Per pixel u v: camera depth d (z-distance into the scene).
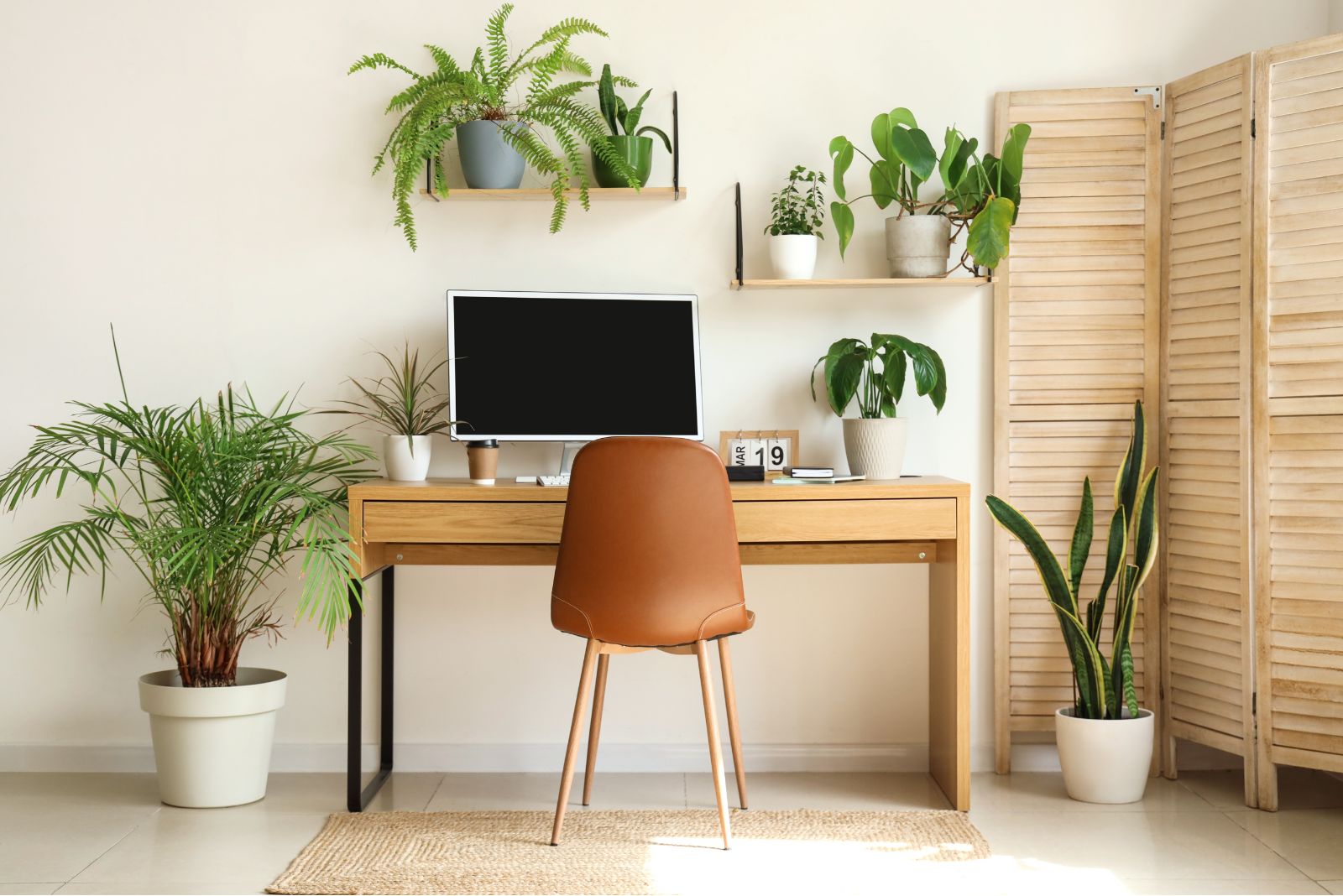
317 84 3.00
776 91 3.02
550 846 2.43
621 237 3.03
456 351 2.88
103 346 3.01
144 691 2.68
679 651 2.45
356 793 2.66
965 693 2.65
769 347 3.03
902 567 3.04
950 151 2.79
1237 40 2.99
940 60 3.01
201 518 2.65
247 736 2.71
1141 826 2.57
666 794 2.81
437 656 3.04
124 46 2.99
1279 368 2.65
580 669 3.04
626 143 2.87
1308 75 2.61
